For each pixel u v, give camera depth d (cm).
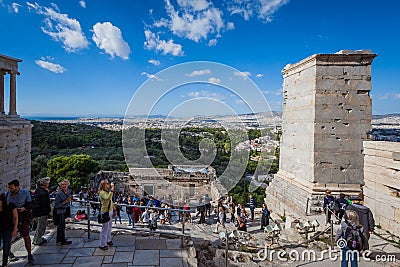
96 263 668
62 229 761
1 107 1836
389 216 1041
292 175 1581
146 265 663
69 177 3328
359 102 1370
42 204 747
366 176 1177
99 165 3691
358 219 699
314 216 1242
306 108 1448
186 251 743
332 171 1361
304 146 1458
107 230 752
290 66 1645
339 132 1368
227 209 1561
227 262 771
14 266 648
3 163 1711
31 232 873
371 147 1148
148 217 1295
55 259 684
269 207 1717
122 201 1780
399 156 993
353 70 1374
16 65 1969
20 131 1912
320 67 1377
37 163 3731
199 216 1538
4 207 615
